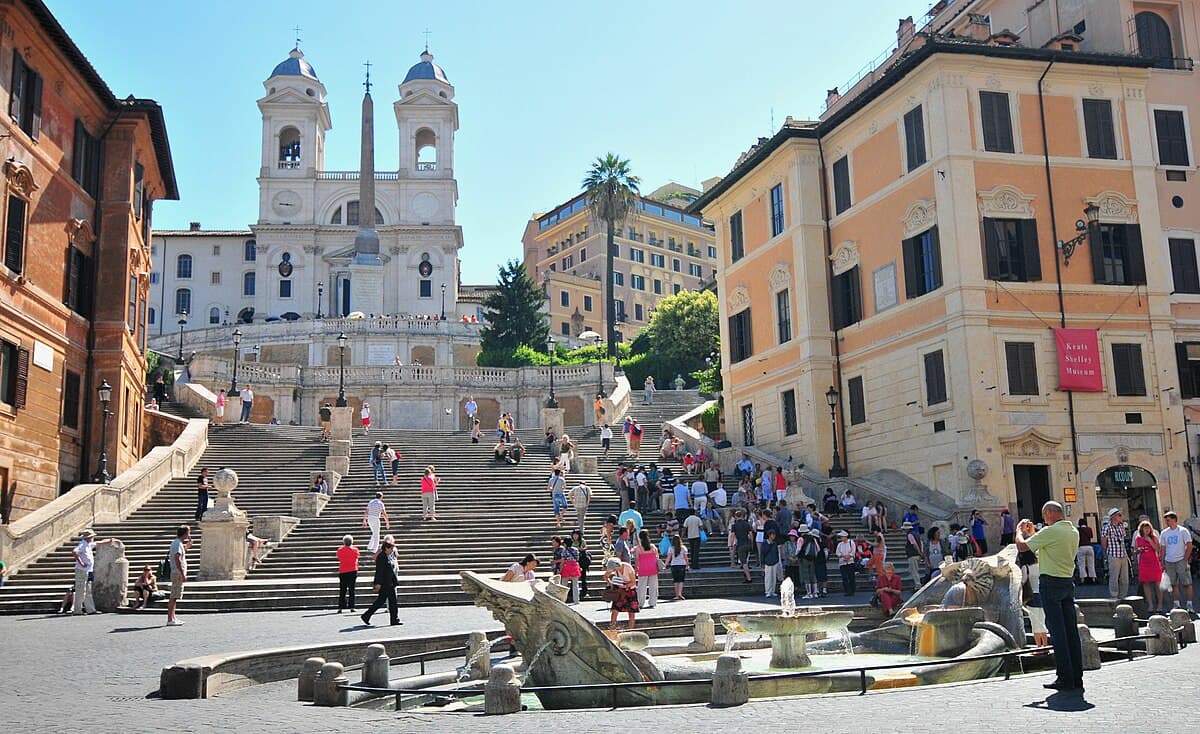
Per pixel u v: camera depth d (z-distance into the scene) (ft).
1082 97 109.40
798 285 123.95
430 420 185.16
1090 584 80.53
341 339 153.58
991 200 103.91
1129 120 110.01
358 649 46.52
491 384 190.49
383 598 60.13
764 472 106.11
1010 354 101.35
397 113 327.67
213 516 79.77
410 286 314.55
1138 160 109.40
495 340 240.73
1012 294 102.27
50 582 77.20
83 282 108.06
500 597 38.32
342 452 118.52
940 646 45.21
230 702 35.70
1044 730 26.22
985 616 46.93
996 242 103.45
